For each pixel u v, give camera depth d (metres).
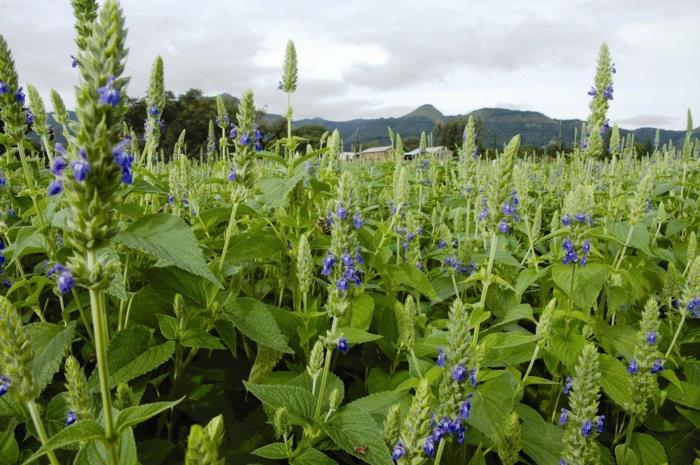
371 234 7.09
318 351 3.97
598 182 12.46
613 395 4.76
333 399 3.84
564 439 3.91
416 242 7.42
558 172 16.34
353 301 5.52
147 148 7.36
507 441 3.84
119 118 2.36
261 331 4.53
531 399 5.93
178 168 6.94
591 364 3.72
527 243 9.49
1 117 4.79
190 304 4.87
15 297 5.52
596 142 9.48
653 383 4.62
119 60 2.29
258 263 6.80
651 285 7.56
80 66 2.26
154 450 4.05
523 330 6.26
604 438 5.46
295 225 6.13
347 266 4.04
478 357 4.14
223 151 10.02
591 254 7.54
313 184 6.96
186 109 51.66
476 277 5.45
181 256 2.95
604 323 5.86
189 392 4.82
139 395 4.20
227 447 4.40
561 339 5.19
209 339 4.47
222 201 9.83
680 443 5.29
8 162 7.07
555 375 5.40
